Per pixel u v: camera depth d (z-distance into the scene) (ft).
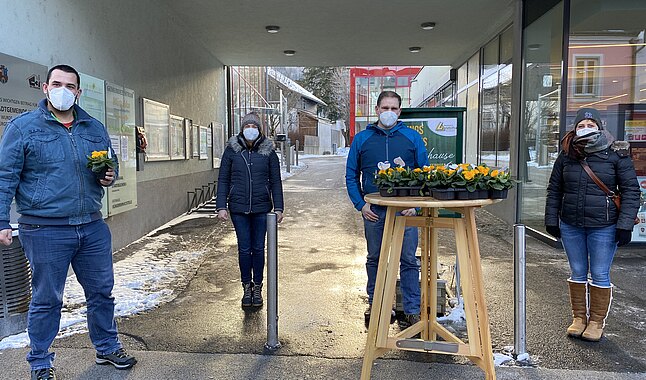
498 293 15.39
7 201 8.70
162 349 11.30
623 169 11.27
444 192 8.64
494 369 9.25
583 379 9.80
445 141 16.43
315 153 175.52
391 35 33.71
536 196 25.30
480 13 28.58
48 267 9.16
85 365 10.40
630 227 11.11
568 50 22.06
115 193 20.76
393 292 9.29
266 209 14.16
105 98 19.81
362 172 12.31
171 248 22.29
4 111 13.73
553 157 23.22
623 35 23.52
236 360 10.72
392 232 9.29
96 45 19.81
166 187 28.96
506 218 29.63
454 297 14.44
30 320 9.27
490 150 34.06
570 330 11.94
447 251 21.36
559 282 16.70
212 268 18.71
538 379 9.78
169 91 29.37
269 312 11.34
